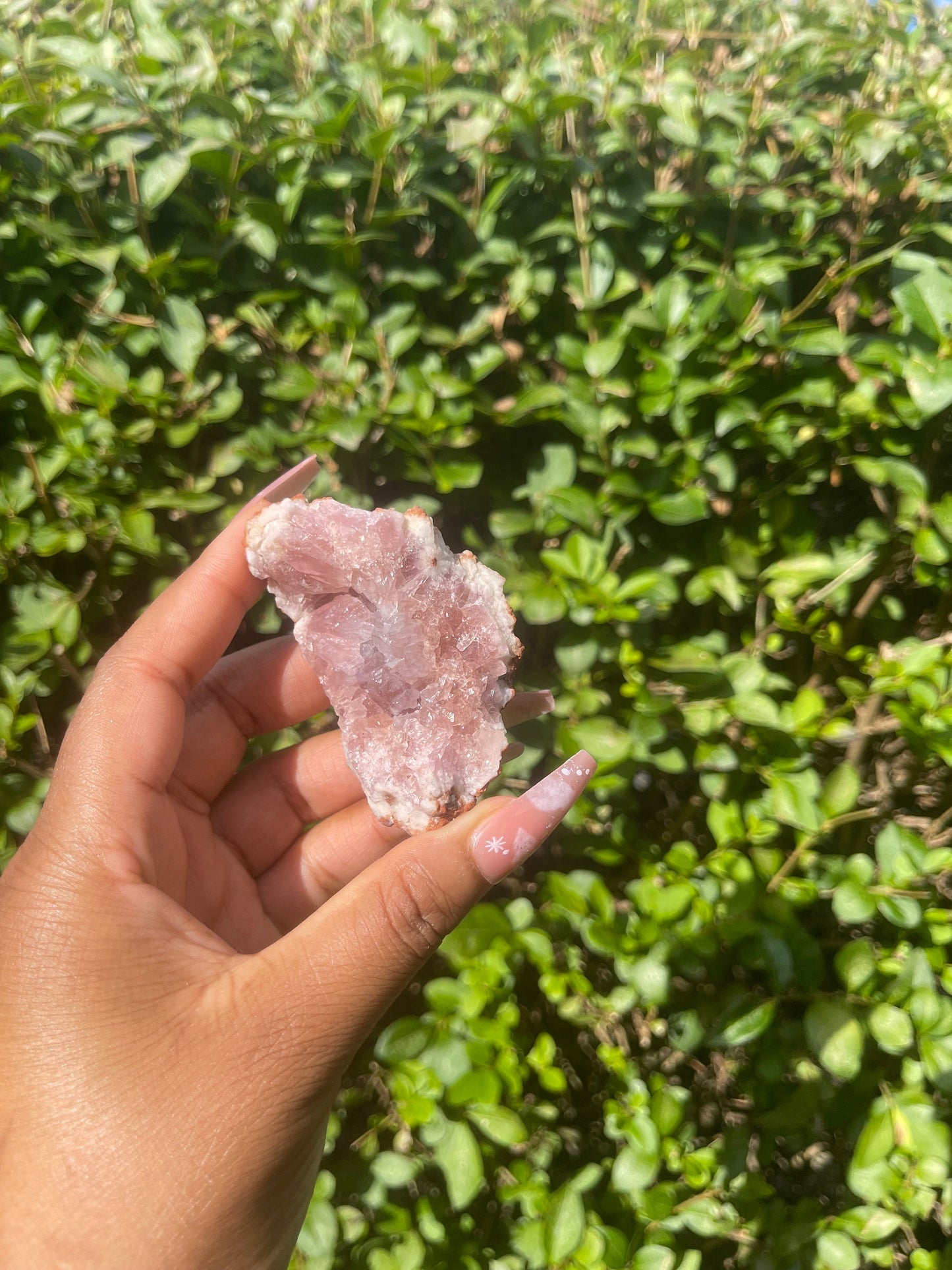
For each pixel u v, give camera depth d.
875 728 0.27
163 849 0.19
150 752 0.19
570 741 0.25
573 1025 0.31
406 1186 0.30
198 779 0.23
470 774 0.20
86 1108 0.16
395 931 0.17
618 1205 0.25
